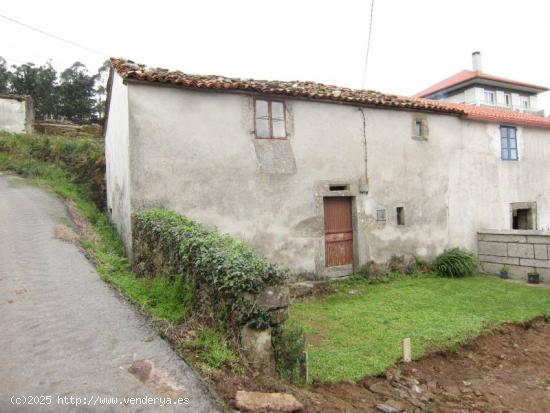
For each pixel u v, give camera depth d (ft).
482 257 34.94
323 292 26.81
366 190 30.78
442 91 97.19
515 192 39.32
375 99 30.60
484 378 15.85
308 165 28.58
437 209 34.32
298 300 25.25
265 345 12.68
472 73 93.61
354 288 28.17
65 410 9.41
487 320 20.76
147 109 23.72
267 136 27.43
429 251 33.71
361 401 13.07
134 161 23.34
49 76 108.68
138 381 10.79
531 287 28.63
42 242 24.68
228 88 25.43
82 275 19.80
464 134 36.27
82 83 107.65
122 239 28.02
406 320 21.16
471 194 36.29
